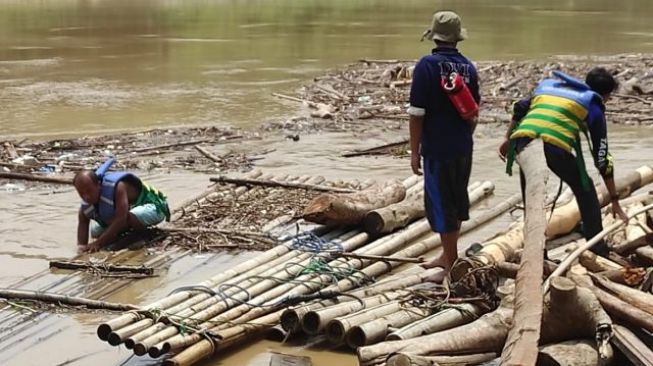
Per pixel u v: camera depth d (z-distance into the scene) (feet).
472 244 27.86
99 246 29.27
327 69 76.89
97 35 106.32
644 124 50.96
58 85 68.49
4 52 89.92
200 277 26.81
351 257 26.84
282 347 22.09
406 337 20.47
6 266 28.02
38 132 50.78
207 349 21.13
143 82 70.08
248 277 24.98
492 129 50.55
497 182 37.81
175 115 56.08
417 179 35.99
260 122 53.57
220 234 30.22
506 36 104.99
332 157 43.55
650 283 20.98
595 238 21.89
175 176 39.63
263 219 32.09
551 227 27.66
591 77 24.49
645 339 18.65
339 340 21.44
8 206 34.81
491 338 19.65
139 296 25.40
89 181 29.32
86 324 23.47
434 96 24.06
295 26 118.11
